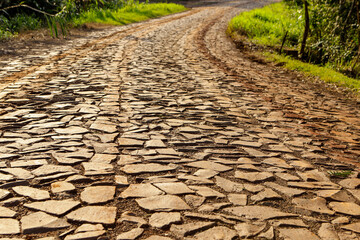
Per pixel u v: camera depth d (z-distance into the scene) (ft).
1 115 16.05
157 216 8.93
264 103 21.26
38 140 13.33
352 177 12.06
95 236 8.01
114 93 20.70
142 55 35.32
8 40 40.09
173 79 25.71
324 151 14.35
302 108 21.01
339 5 40.93
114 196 9.75
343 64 39.04
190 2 153.79
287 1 99.25
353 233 8.75
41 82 22.57
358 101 24.57
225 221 8.88
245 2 152.66
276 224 8.90
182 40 49.32
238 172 11.73
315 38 44.39
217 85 24.98
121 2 90.74
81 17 64.39
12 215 8.66
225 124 16.69
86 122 15.60
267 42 51.24
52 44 39.52
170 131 15.16
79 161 11.74
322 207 9.92
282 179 11.49
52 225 8.36
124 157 12.27
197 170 11.66
